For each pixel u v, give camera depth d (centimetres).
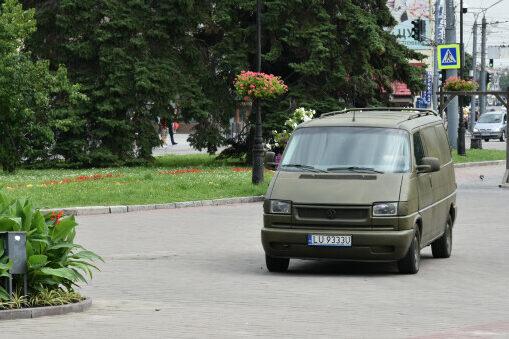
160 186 3353
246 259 1883
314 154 1745
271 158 1803
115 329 1131
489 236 2280
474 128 8575
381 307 1315
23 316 1205
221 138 5006
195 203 3092
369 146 1742
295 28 4878
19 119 4278
